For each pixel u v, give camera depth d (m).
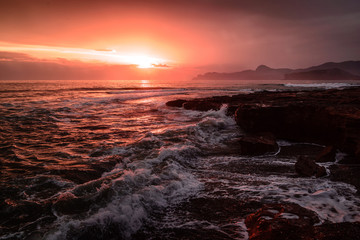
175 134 8.80
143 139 7.75
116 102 20.84
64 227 2.98
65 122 11.34
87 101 20.41
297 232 2.64
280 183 4.67
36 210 3.40
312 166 5.17
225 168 5.71
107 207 3.49
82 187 4.08
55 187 4.24
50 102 18.64
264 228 2.84
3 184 4.30
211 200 3.99
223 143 8.30
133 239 3.00
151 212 3.61
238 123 10.73
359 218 3.20
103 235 3.02
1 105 15.95
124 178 4.42
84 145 7.28
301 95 14.27
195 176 5.16
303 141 8.54
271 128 9.39
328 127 7.73
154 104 19.67
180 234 3.07
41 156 6.09
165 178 4.84
